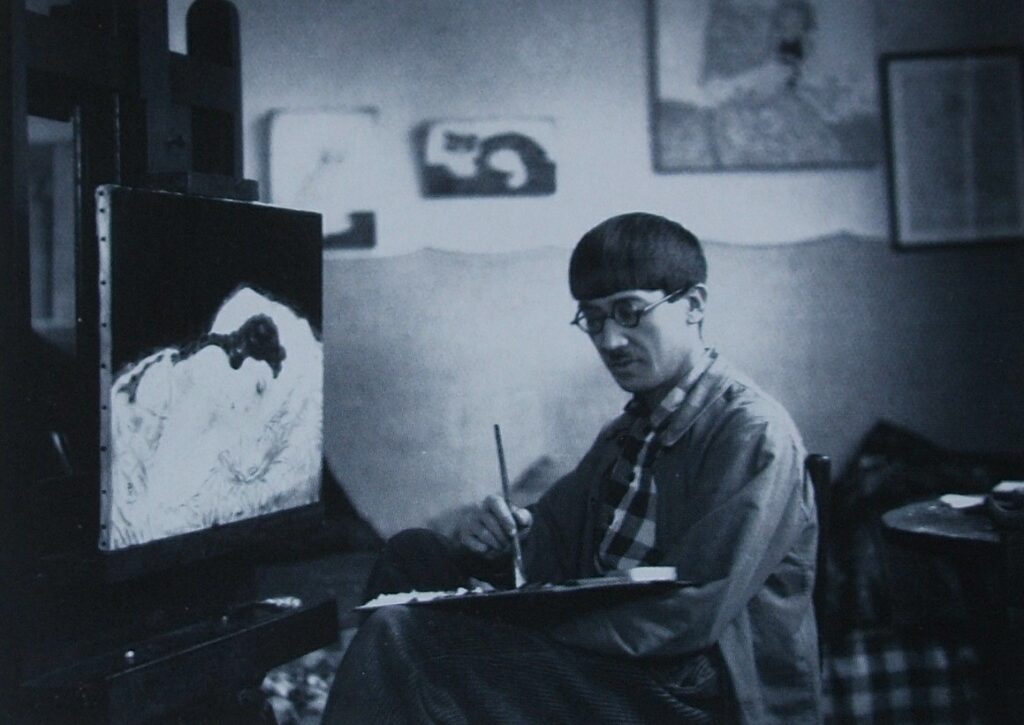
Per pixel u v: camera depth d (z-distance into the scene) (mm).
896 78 3463
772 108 3479
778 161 3484
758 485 1815
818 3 3469
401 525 3531
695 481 1913
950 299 3486
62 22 1810
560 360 3516
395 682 1734
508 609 1817
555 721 1771
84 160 1920
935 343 3488
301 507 2209
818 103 3473
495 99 3506
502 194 3516
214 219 1931
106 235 1709
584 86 3494
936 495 3178
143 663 1698
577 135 3500
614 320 1960
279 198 3537
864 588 2834
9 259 1705
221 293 1950
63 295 3219
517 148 3504
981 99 3467
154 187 1901
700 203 3498
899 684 2729
